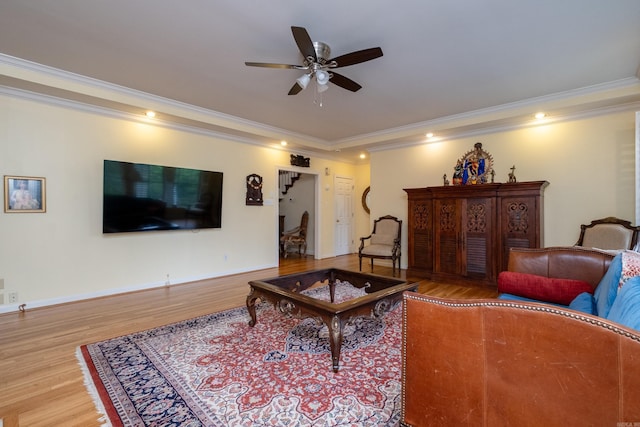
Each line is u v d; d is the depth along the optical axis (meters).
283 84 3.46
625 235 3.42
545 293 2.14
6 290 3.25
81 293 3.72
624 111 3.67
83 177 3.74
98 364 2.13
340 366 2.11
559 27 2.37
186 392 1.81
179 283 4.61
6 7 2.13
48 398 1.75
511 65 2.99
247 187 5.52
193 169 4.71
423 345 1.22
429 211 4.89
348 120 4.83
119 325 2.88
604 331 0.85
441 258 4.70
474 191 4.36
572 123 4.01
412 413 1.27
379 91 3.64
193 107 4.22
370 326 2.86
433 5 2.12
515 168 4.44
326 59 2.66
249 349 2.37
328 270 3.48
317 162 6.92
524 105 3.97
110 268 3.96
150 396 1.77
